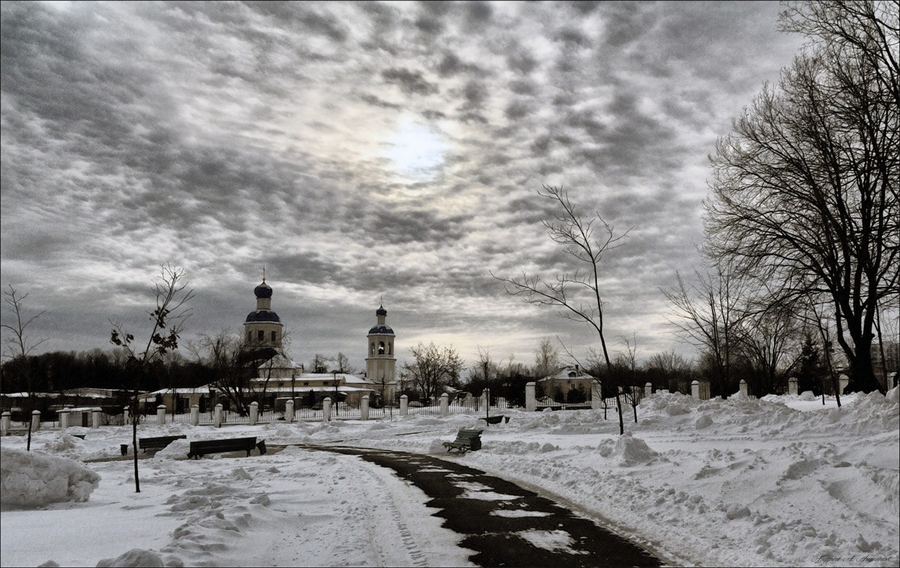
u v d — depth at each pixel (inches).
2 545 334.3
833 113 909.2
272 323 3280.0
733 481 461.7
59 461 475.5
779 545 339.3
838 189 919.7
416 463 766.5
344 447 1092.5
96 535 357.7
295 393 2992.1
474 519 430.6
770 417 855.1
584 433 1035.3
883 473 403.5
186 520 395.2
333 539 367.6
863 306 933.8
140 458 944.3
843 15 937.5
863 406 773.9
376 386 3417.8
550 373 2837.1
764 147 1011.9
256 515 411.5
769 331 1200.8
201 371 2827.3
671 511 429.1
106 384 2994.6
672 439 837.2
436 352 3292.3
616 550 351.6
